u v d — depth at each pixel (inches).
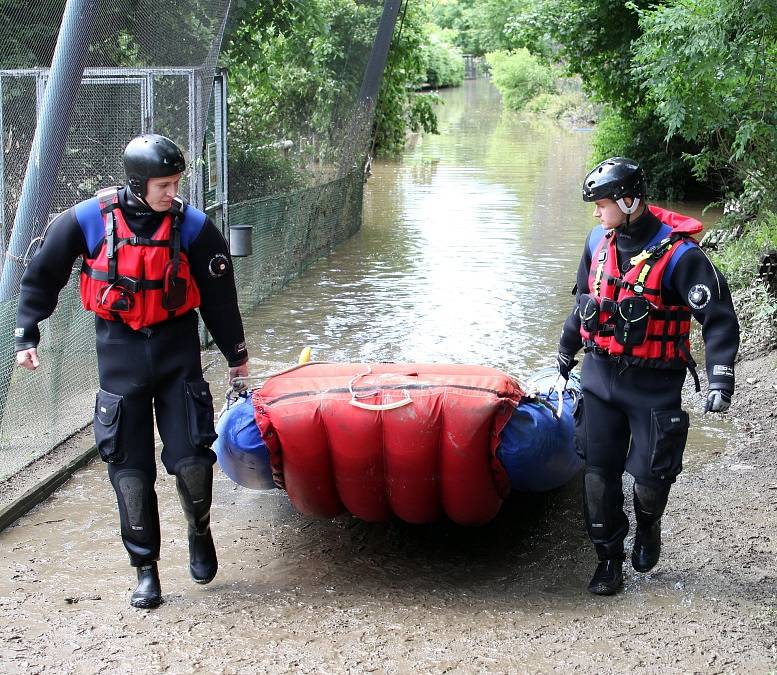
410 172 869.8
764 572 176.2
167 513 206.4
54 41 273.1
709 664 145.5
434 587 175.0
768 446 239.8
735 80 370.0
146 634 156.0
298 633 156.6
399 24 754.8
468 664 146.5
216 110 335.0
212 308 165.9
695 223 157.0
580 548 191.5
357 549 191.9
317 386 172.6
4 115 270.7
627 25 672.4
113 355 158.9
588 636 154.5
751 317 326.0
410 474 169.3
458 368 179.2
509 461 173.9
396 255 497.7
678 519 200.2
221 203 342.3
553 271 457.4
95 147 275.0
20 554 185.9
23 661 147.2
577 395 179.9
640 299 156.1
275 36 425.7
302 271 455.8
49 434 237.8
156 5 278.1
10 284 227.6
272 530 200.2
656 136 731.4
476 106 1937.7
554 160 969.5
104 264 154.0
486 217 620.1
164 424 161.6
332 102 473.1
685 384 290.4
